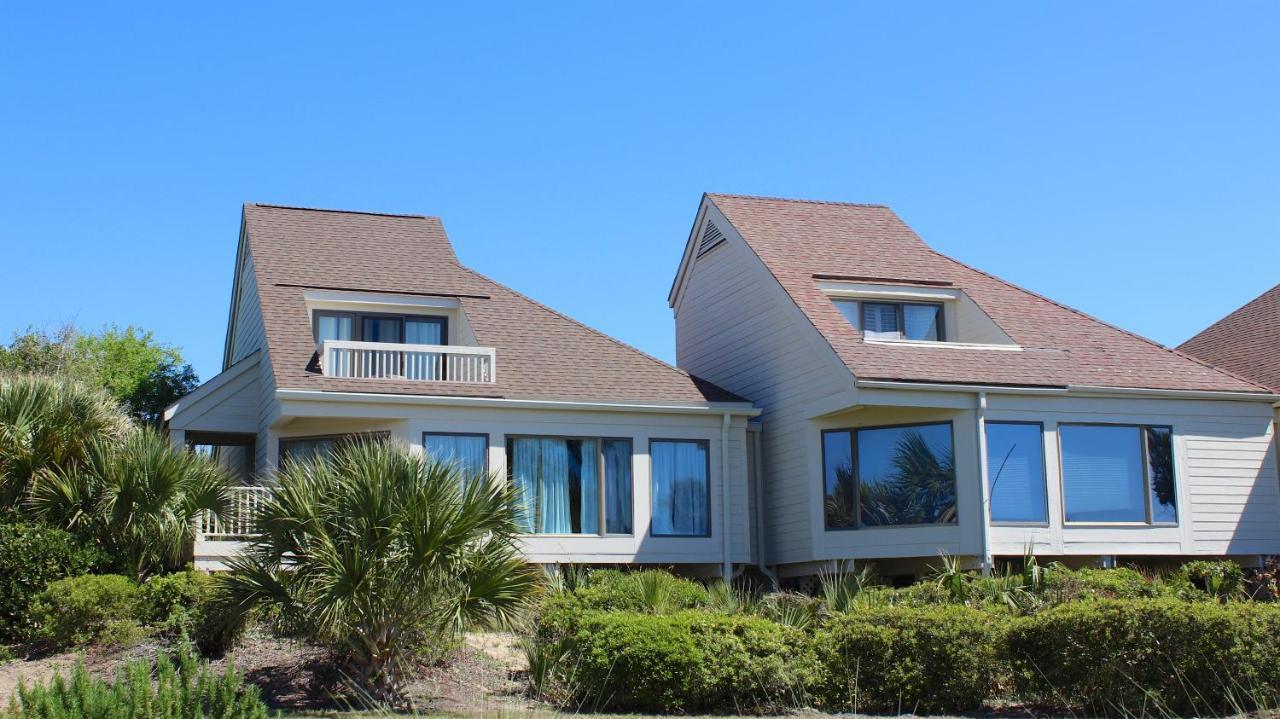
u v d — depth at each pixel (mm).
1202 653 14672
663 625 15594
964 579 20094
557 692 15781
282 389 23891
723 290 30203
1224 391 26203
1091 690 14922
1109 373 25875
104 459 20156
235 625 17516
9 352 41469
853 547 25094
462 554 15547
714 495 26781
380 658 15523
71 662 17578
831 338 25125
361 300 27547
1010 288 28969
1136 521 25172
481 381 25797
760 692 15578
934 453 24578
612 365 27625
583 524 25703
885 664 15570
